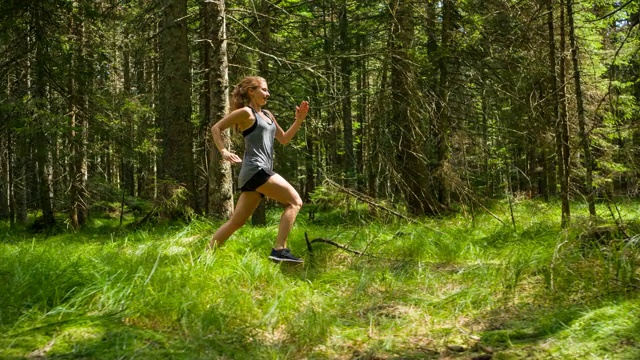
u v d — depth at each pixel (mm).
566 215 5340
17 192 15820
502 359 2393
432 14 9727
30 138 9766
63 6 9570
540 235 5457
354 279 4070
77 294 3102
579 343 2424
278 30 11383
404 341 2795
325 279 4070
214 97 7113
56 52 10086
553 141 8305
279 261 4219
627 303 2777
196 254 4293
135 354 2434
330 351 2703
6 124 9828
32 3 9586
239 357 2547
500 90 8844
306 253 4859
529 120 8609
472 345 2666
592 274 3346
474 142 9578
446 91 9211
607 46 9891
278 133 4684
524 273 3873
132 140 11234
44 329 2660
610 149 8422
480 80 9297
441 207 9023
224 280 3629
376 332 2953
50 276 3352
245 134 4340
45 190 10820
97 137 11109
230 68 9461
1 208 16531
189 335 2744
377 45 11867
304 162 10844
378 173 8055
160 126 12344
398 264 4598
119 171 21984
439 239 5496
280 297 3410
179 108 8406
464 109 9844
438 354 2576
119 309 3000
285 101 9094
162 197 7902
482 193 9891
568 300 3209
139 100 11656
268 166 4359
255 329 2920
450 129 9180
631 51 8984
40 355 2406
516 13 8328
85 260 3988
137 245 5398
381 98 8250
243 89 4387
